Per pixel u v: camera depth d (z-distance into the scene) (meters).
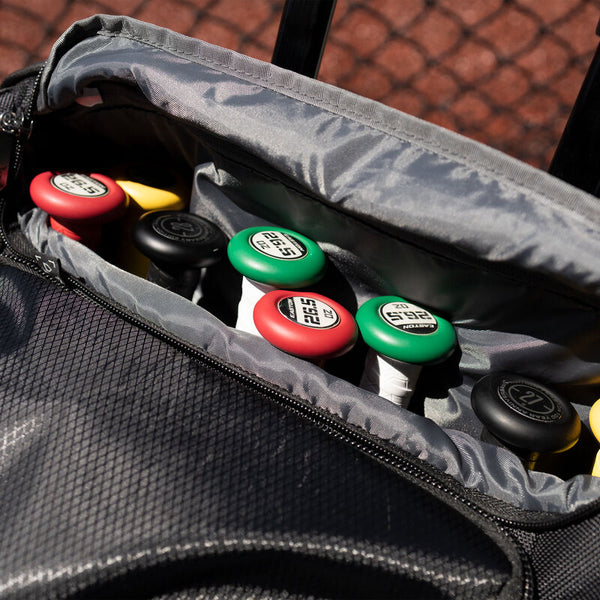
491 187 0.39
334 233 0.48
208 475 0.37
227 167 0.50
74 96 0.49
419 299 0.48
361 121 0.42
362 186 0.41
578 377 0.45
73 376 0.41
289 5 0.56
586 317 0.41
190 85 0.45
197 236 0.51
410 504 0.37
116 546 0.34
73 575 0.33
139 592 0.34
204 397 0.41
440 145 0.40
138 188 0.57
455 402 0.50
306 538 0.35
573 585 0.35
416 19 2.23
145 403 0.40
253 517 0.35
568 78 2.25
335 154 0.42
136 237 0.50
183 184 0.60
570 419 0.43
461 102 2.25
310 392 0.43
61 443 0.38
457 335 0.48
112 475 0.36
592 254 0.36
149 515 0.35
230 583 0.35
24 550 0.34
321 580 0.35
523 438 0.42
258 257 0.48
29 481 0.37
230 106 0.44
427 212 0.39
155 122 0.52
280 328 0.44
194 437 0.39
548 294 0.41
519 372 0.47
